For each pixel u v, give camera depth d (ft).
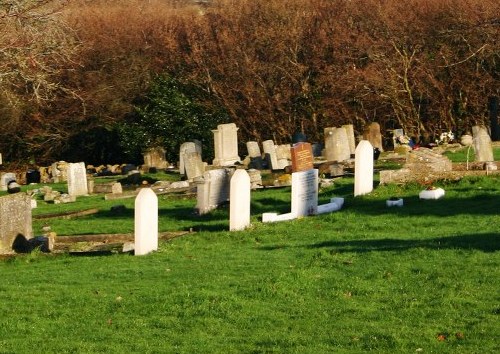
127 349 57.16
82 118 242.78
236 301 65.87
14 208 95.40
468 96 223.92
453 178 113.60
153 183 165.07
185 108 235.81
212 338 58.49
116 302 68.33
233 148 184.24
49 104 236.84
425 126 229.86
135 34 256.73
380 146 182.70
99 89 244.63
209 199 114.21
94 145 249.34
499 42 218.18
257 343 56.95
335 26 239.71
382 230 91.35
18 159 242.58
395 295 65.10
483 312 59.62
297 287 68.69
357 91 230.48
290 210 108.78
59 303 69.72
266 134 248.73
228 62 247.09
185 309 65.10
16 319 65.77
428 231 88.07
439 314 59.93
